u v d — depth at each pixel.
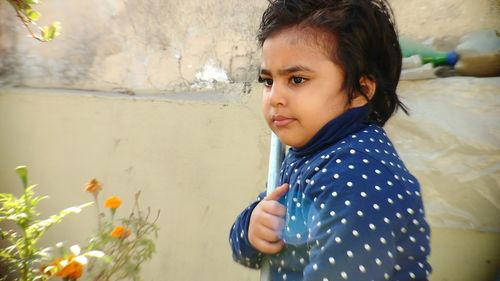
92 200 2.60
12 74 2.76
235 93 2.36
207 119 2.39
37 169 2.69
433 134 2.03
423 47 2.06
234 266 2.36
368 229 1.05
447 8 2.03
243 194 2.33
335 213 1.07
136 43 2.56
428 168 2.03
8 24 2.75
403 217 1.08
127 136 2.53
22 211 1.69
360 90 1.21
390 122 2.07
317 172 1.15
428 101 2.04
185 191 2.43
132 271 1.86
